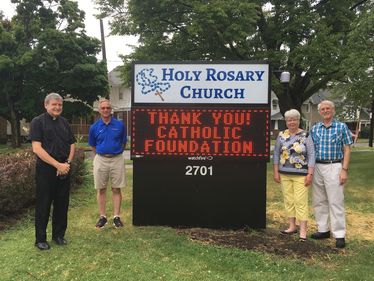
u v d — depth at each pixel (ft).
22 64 88.89
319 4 64.44
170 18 59.31
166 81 22.36
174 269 16.92
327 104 20.38
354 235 22.54
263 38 64.23
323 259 18.54
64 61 94.79
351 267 17.58
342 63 48.47
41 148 18.44
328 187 20.45
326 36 57.00
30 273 16.58
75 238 20.59
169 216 22.94
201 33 54.49
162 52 63.00
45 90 97.96
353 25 46.42
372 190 36.11
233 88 22.17
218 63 22.16
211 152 22.49
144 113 22.54
